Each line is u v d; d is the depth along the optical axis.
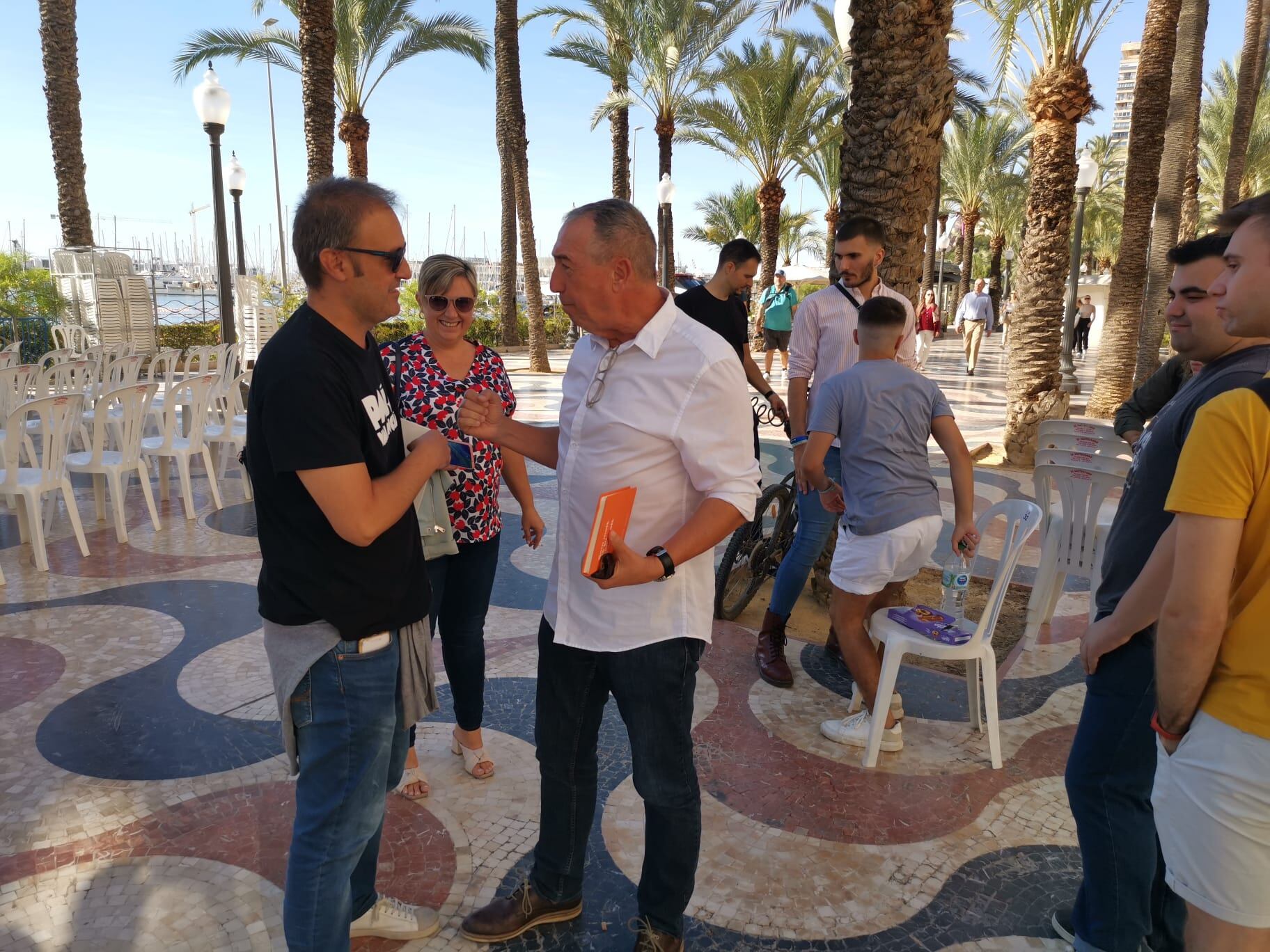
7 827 2.73
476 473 2.80
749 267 4.73
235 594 4.82
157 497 7.11
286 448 1.66
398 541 1.89
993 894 2.51
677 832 2.08
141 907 2.38
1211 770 1.47
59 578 5.07
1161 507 1.93
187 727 3.37
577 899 2.37
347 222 1.69
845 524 3.21
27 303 15.02
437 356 2.83
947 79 4.61
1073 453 4.22
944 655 3.10
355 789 1.86
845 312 3.97
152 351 15.88
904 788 3.05
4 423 6.70
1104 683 2.04
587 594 2.05
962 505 3.16
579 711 2.19
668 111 22.27
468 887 2.50
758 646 4.04
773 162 25.97
